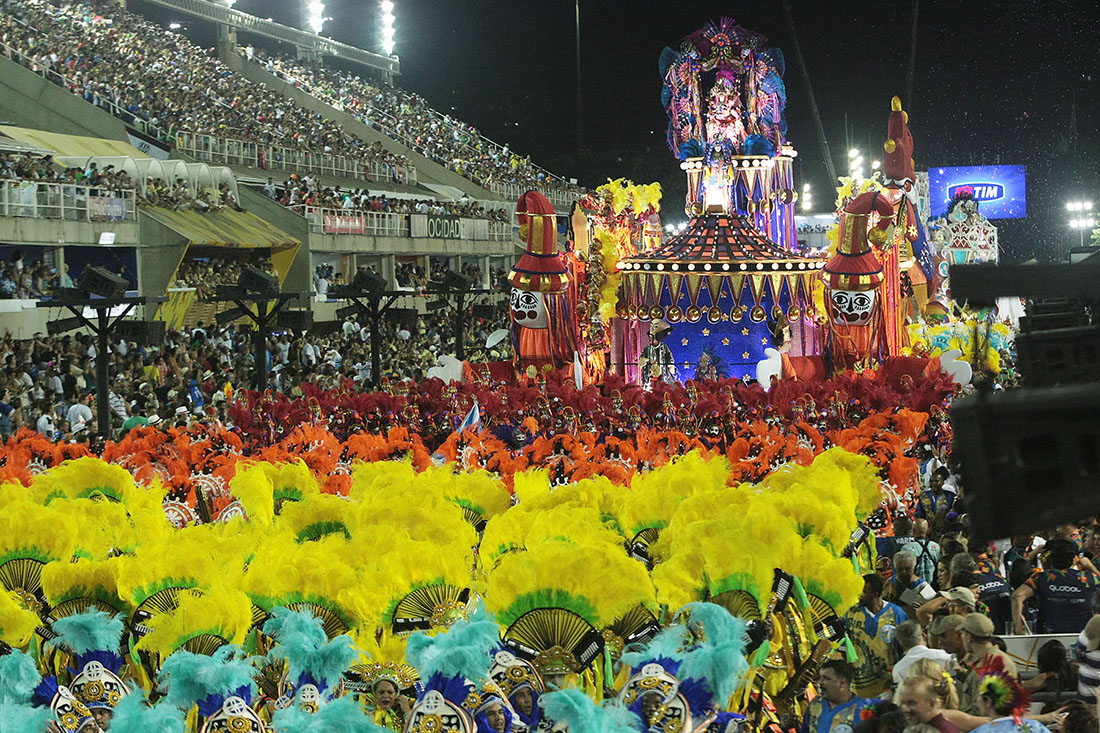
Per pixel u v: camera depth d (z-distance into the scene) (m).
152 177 40.41
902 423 17.84
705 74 32.44
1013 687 7.12
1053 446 3.16
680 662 7.05
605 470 14.45
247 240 40.56
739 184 31.73
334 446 17.61
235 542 10.09
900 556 10.27
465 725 6.75
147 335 20.67
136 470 16.20
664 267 29.48
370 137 64.69
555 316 29.41
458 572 8.24
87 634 7.74
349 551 9.23
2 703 7.05
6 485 12.24
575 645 7.31
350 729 6.30
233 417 21.58
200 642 7.80
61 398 24.17
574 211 30.30
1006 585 10.77
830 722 7.66
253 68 65.19
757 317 29.78
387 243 48.97
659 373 30.27
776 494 10.24
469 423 21.70
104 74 47.28
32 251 34.28
